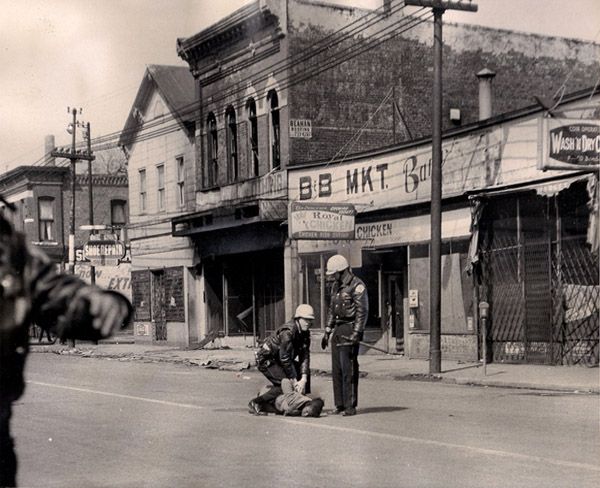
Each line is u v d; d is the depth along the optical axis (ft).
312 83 95.86
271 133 98.27
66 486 23.56
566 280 63.26
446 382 58.18
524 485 22.81
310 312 39.40
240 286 106.52
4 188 192.95
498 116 67.87
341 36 97.04
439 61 61.98
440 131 62.13
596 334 61.21
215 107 108.27
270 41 97.14
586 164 55.21
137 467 26.37
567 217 63.16
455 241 72.43
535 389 51.62
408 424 35.53
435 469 25.20
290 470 25.41
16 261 9.79
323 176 89.30
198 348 108.47
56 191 185.68
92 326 9.34
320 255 89.97
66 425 36.47
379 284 84.48
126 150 132.05
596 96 59.52
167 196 120.98
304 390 39.78
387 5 98.63
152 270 124.47
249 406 39.70
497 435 32.14
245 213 97.55
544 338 64.85
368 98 98.27
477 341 70.08
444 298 73.41
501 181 67.77
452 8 61.36
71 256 138.21
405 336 80.59
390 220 80.38
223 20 102.94
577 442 30.35
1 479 11.29
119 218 189.47
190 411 41.14
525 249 66.39
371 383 57.88
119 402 45.75
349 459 27.17
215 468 25.98
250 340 105.29
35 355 103.40
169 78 120.67
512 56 106.42
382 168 81.41
